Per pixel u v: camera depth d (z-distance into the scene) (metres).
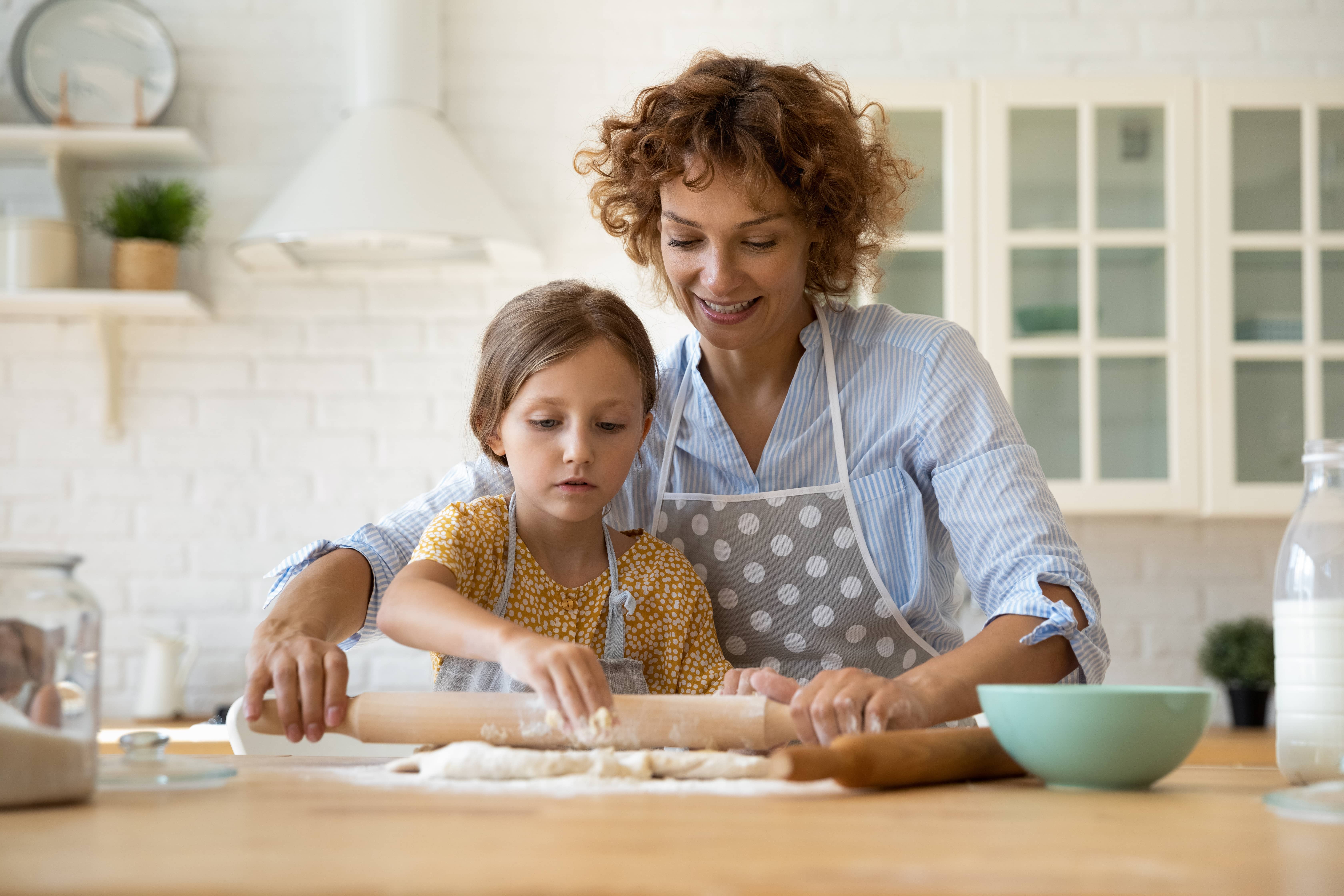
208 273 2.92
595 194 1.32
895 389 1.25
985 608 1.16
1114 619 2.92
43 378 2.89
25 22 2.85
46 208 2.92
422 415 2.91
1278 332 2.75
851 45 2.97
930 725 0.91
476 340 2.94
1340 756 0.83
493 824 0.62
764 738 0.91
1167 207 2.75
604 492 1.22
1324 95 2.76
